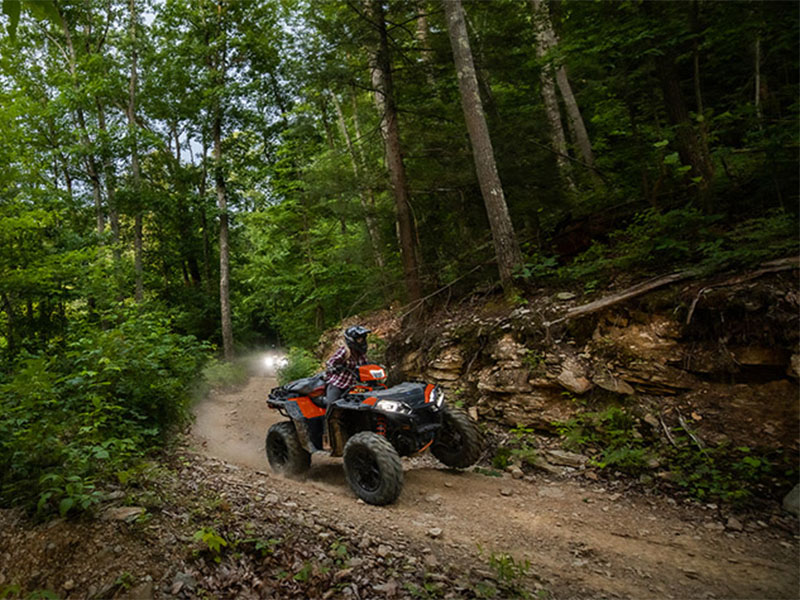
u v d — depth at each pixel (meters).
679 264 6.39
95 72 18.17
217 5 18.48
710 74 9.56
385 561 3.03
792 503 3.75
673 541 3.54
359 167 10.50
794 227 5.46
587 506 4.23
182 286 23.62
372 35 9.17
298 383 5.52
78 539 2.99
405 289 10.23
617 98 10.45
